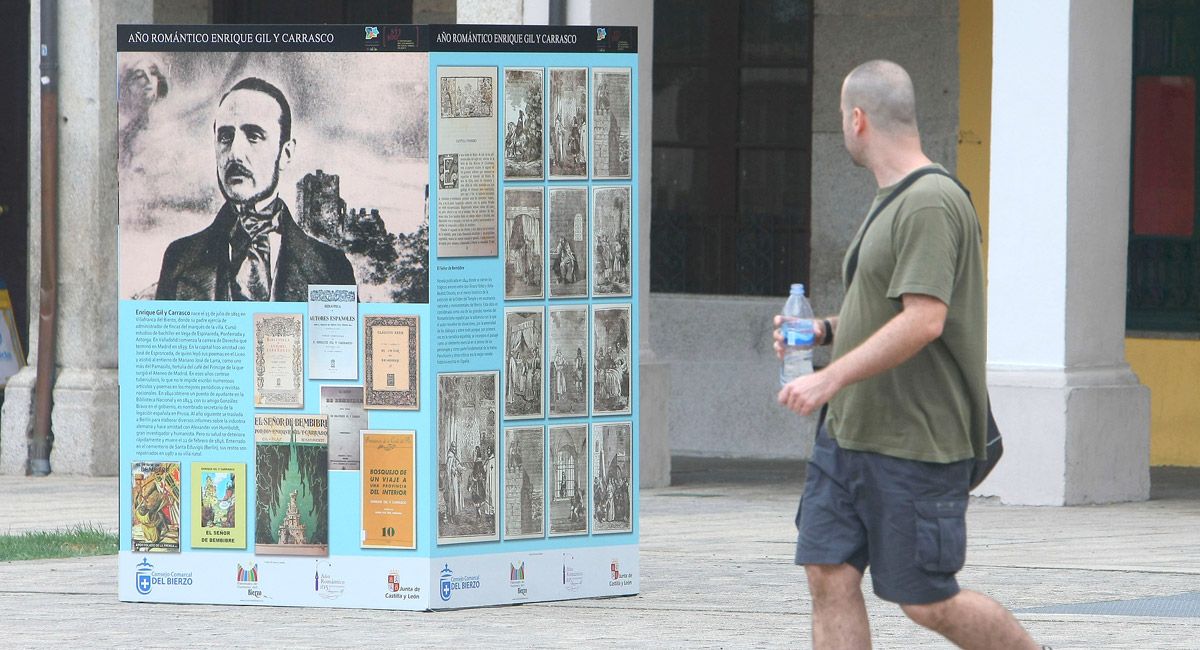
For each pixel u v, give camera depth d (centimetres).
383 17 4003
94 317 3256
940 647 1661
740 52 3734
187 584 1897
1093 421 2794
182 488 1889
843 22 3631
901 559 1222
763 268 3734
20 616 1842
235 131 1841
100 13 3212
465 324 1814
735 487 3180
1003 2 2800
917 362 1223
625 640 1683
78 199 3253
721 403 3741
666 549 2331
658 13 3788
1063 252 2770
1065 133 2758
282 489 1856
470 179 1803
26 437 3288
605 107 1880
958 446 1232
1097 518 2645
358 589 1842
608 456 1912
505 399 1844
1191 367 3394
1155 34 3422
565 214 1861
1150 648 1634
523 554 1870
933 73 3581
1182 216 3409
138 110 1864
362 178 1805
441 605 1823
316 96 1812
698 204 3778
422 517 1816
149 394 1888
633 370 1920
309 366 1836
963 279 1224
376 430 1823
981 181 3553
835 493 1245
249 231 1842
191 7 4006
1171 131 3416
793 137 3697
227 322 1858
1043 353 2797
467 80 1797
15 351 3803
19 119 4091
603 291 1894
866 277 1226
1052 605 1878
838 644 1255
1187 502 2855
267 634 1725
